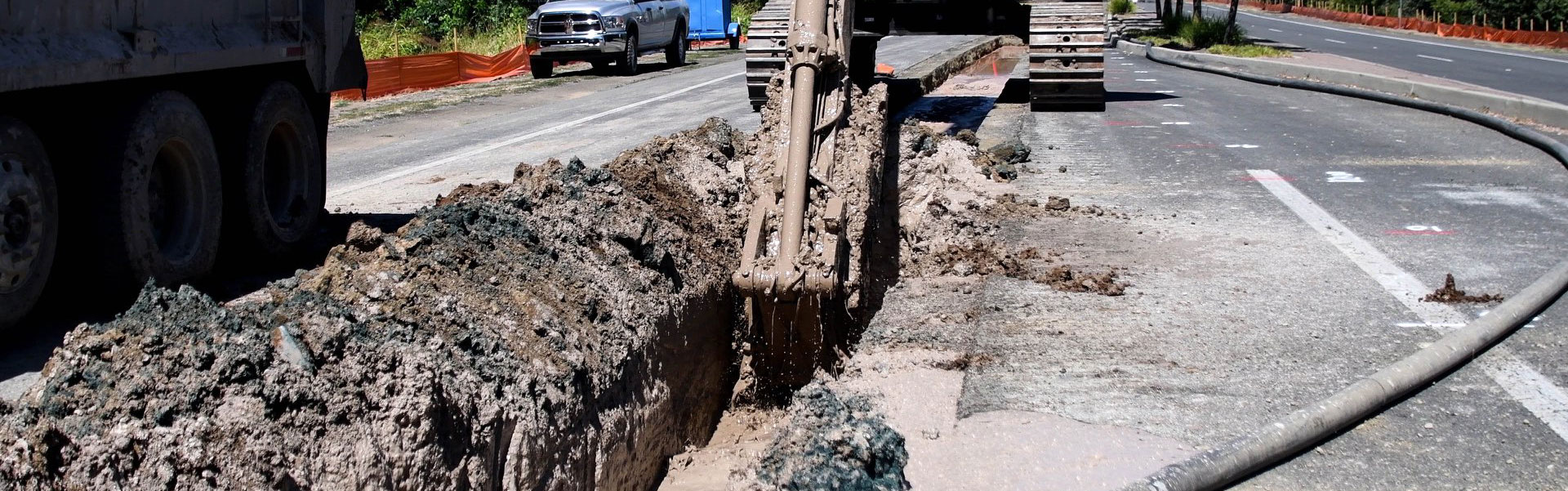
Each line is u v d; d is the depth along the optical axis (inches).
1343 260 290.0
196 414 124.8
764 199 247.1
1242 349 225.1
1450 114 578.2
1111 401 201.2
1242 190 382.6
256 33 259.1
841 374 227.8
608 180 251.6
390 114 668.7
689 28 1397.6
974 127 542.0
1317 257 293.0
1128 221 337.7
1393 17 2214.6
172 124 228.1
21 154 196.1
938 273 288.0
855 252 246.1
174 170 236.2
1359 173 410.3
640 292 215.8
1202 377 211.0
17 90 187.3
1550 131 522.6
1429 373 203.5
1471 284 265.6
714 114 613.9
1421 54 1285.7
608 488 177.9
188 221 240.5
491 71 1021.2
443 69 928.3
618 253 224.1
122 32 214.7
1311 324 239.9
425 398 142.4
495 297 182.7
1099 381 211.0
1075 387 208.1
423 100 762.8
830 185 248.2
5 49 185.3
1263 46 1359.5
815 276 222.1
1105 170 422.6
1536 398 197.6
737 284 224.5
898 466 182.2
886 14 593.3
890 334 241.9
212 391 128.0
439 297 173.5
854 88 308.3
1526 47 1444.4
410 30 1289.4
